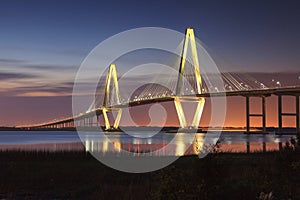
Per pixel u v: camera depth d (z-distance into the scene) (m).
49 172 30.27
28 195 24.22
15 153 40.88
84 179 28.25
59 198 23.45
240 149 65.12
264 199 15.63
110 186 24.31
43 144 103.88
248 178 20.86
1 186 26.05
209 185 15.89
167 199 15.08
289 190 17.73
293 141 19.50
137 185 22.64
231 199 16.59
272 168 21.39
